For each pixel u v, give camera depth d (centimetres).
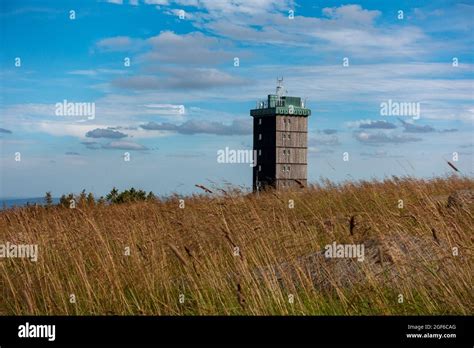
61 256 768
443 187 1319
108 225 890
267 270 663
